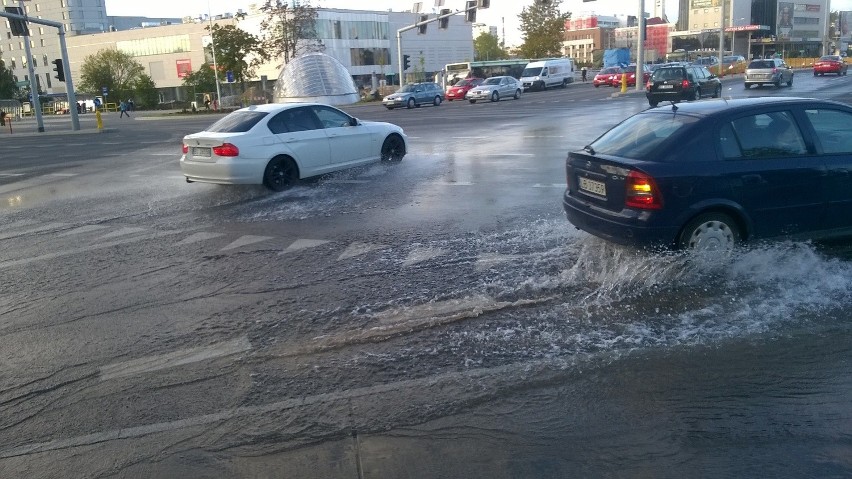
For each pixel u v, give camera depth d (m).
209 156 11.55
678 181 5.95
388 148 14.33
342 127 13.02
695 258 6.09
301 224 9.39
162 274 7.32
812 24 119.31
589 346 4.91
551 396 4.24
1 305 6.55
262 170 11.56
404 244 7.95
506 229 8.38
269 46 59.44
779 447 3.60
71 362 5.12
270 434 3.96
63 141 31.34
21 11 33.72
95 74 87.69
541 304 5.75
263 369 4.82
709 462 3.50
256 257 7.78
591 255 6.94
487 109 35.28
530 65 56.75
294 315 5.83
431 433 3.89
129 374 4.86
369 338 5.24
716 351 4.73
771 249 6.28
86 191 14.02
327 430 3.97
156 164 18.58
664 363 4.59
